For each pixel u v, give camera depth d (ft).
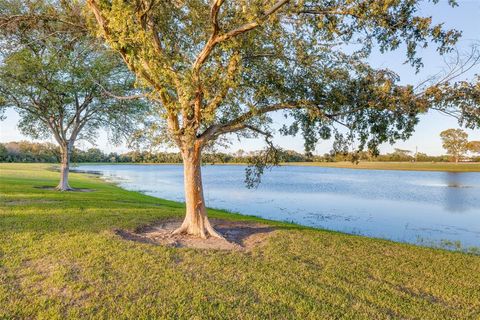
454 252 28.50
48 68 52.49
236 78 23.95
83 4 27.99
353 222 53.52
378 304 17.02
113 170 265.34
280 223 40.73
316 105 26.89
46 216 34.01
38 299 15.97
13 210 36.63
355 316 15.57
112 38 22.56
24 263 20.52
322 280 19.77
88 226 30.09
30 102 62.75
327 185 125.49
